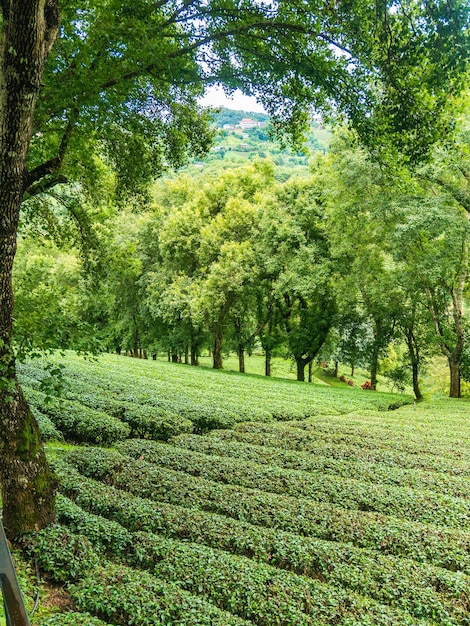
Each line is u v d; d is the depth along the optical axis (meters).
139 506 8.53
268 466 11.79
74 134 9.57
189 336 43.47
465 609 6.22
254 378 35.12
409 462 13.16
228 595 6.04
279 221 34.03
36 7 5.35
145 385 23.88
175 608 5.56
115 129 10.55
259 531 7.89
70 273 41.25
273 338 40.25
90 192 13.42
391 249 26.45
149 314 46.44
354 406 24.89
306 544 7.51
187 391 23.09
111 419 15.16
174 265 42.34
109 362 35.41
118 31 7.65
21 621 3.03
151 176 12.27
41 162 11.24
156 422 15.86
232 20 7.91
